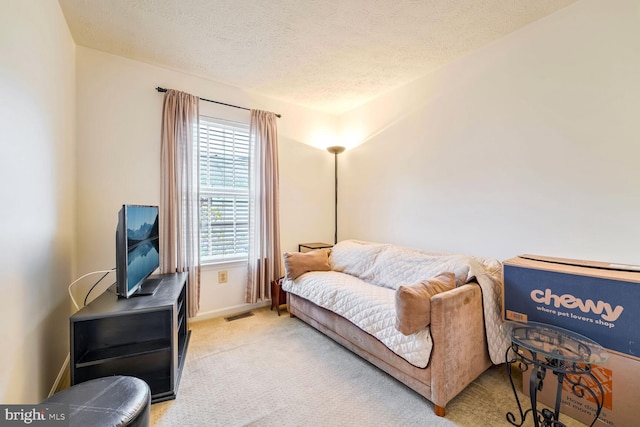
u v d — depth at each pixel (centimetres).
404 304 153
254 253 301
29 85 136
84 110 224
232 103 298
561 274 152
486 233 227
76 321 147
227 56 241
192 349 221
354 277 265
